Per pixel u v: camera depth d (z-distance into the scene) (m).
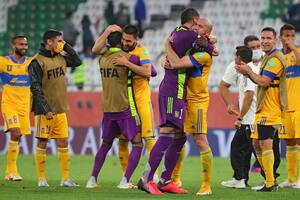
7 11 65.88
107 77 27.78
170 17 64.81
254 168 38.31
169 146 26.31
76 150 51.81
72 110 52.12
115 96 27.72
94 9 65.38
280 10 62.25
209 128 49.84
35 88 28.53
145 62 27.86
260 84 26.50
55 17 65.69
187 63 24.66
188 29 25.44
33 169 39.34
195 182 32.34
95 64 61.31
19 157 48.44
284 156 46.84
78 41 63.12
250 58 26.62
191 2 64.69
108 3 65.06
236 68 26.66
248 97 29.17
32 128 51.38
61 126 29.44
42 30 65.38
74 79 58.75
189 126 25.69
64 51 29.56
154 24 64.50
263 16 62.44
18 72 34.34
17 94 34.34
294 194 26.50
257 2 62.94
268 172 27.39
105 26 63.72
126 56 27.81
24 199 24.17
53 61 29.12
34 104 29.09
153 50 62.62
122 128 27.94
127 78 27.73
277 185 28.23
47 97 29.19
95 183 28.72
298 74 30.19
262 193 26.80
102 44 27.81
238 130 30.08
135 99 29.14
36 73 28.75
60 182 31.73
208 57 24.95
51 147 51.72
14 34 65.31
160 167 40.03
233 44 61.25
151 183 26.08
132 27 27.84
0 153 51.44
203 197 24.95
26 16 65.81
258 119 27.19
